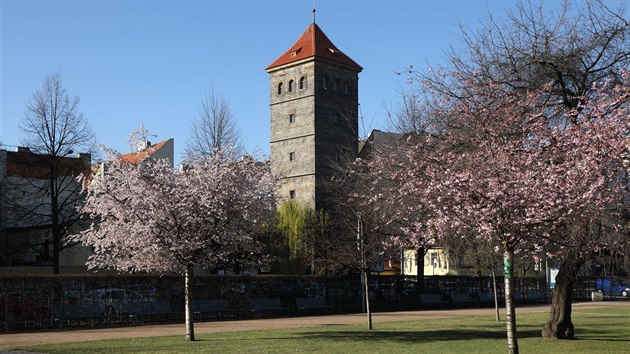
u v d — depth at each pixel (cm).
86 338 2423
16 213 5478
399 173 1805
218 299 3681
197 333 2592
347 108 8150
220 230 2212
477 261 3188
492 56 2072
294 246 5791
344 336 2428
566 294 2245
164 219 2158
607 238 1752
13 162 6438
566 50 2031
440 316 3750
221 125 4747
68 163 5578
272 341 2234
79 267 5819
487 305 5062
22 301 2911
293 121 8025
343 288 4350
